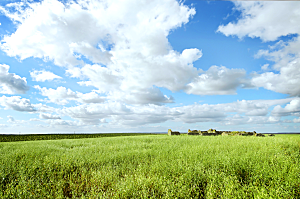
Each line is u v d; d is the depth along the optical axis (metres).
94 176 4.12
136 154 6.76
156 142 11.52
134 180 3.74
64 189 3.79
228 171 4.11
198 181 3.65
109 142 12.53
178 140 12.12
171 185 3.32
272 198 2.67
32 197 3.22
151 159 5.63
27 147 9.62
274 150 6.55
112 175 4.32
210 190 3.10
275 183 3.34
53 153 7.38
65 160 5.69
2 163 5.47
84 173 4.55
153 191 3.19
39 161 5.53
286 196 2.81
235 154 5.70
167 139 13.62
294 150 7.33
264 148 7.06
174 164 4.62
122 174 4.53
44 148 9.14
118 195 3.14
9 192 3.27
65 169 4.91
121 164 5.48
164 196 3.06
